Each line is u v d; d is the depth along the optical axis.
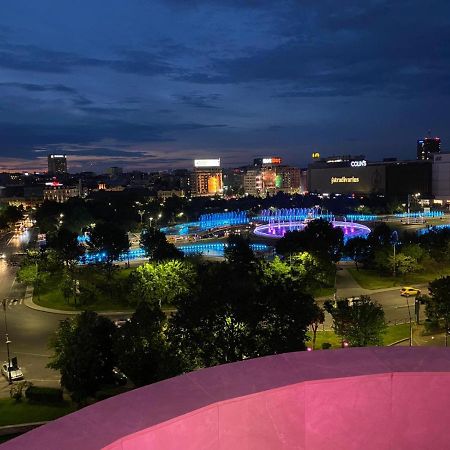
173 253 89.69
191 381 6.22
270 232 164.50
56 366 45.12
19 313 74.44
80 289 81.75
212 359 36.47
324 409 6.20
